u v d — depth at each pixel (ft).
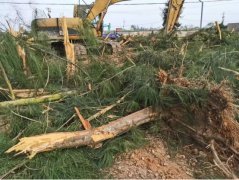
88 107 20.20
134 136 19.02
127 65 24.44
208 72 22.62
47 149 16.99
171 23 46.37
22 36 26.32
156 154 18.56
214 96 18.57
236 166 18.08
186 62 24.34
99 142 18.08
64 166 16.75
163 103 19.76
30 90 22.27
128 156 18.15
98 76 23.13
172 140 19.79
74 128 18.76
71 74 23.71
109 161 17.43
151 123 20.34
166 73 20.84
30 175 16.30
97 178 16.62
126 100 21.12
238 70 24.32
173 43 35.73
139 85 20.92
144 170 17.24
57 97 21.49
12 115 19.51
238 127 18.66
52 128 18.79
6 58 22.49
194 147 19.31
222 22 44.65
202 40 39.86
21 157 17.22
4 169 16.49
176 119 19.89
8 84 21.34
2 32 23.25
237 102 20.63
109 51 32.63
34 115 19.89
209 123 18.84
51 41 35.50
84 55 27.63
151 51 25.67
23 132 18.71
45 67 23.86
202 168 17.94
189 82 19.86
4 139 18.22
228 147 18.53
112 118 19.97
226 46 33.17
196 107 19.02
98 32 44.68
